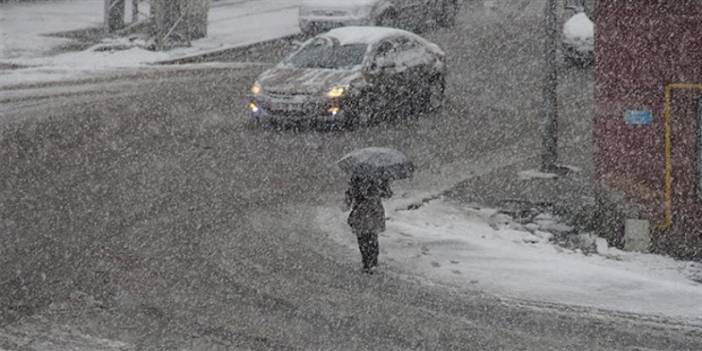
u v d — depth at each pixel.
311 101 51.47
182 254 32.59
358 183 31.34
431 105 58.44
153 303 28.14
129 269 30.84
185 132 51.19
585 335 27.14
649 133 36.97
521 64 72.75
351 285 30.44
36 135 48.72
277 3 99.75
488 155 49.03
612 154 37.59
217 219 36.75
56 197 38.47
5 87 61.47
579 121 56.28
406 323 27.41
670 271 34.75
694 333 27.70
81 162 44.12
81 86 62.72
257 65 72.94
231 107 58.12
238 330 26.45
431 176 44.84
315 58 54.97
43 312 27.08
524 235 37.41
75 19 86.00
